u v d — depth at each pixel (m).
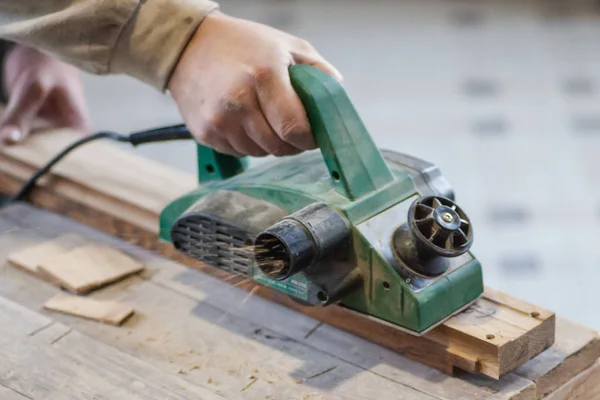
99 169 1.68
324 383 1.19
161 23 1.26
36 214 1.65
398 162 1.28
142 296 1.39
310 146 1.20
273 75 1.18
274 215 1.20
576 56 3.85
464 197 3.10
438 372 1.20
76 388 1.18
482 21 4.14
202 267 1.45
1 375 1.20
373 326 1.26
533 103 3.55
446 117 3.48
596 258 2.86
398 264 1.14
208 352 1.26
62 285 1.41
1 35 1.38
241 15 4.18
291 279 1.18
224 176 1.37
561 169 3.22
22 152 1.74
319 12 4.23
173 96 1.31
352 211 1.15
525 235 2.95
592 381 1.27
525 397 1.16
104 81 3.80
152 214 1.53
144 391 1.17
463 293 1.18
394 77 3.72
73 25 1.28
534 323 1.18
